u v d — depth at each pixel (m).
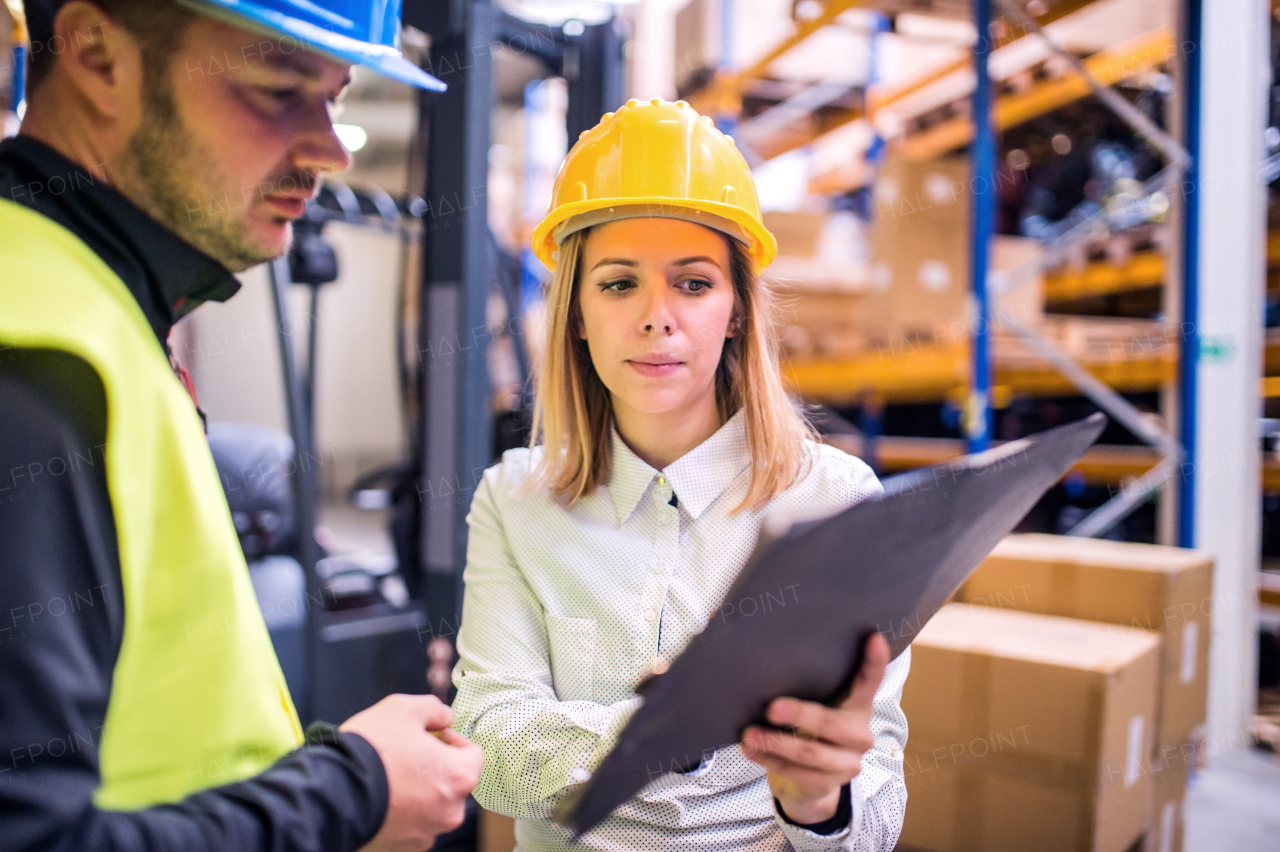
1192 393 2.63
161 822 0.45
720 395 1.05
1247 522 2.67
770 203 4.42
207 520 0.56
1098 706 1.44
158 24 0.56
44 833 0.39
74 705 0.42
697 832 0.86
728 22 3.39
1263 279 2.70
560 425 1.00
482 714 0.89
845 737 0.64
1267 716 2.82
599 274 0.91
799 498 0.95
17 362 0.45
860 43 3.56
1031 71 2.99
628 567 0.94
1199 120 2.61
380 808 0.54
